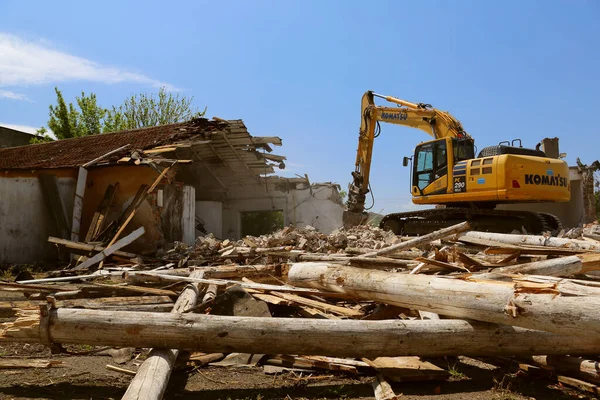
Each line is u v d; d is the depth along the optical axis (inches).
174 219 615.8
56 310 169.9
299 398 151.9
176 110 1496.1
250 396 153.9
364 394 154.9
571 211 856.3
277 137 746.8
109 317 164.4
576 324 133.2
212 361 183.0
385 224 677.9
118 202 602.9
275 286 229.1
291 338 159.0
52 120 1429.6
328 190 931.3
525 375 170.4
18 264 579.2
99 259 483.5
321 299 228.1
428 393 156.1
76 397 151.5
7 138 1221.7
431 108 668.7
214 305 204.4
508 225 589.6
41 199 624.1
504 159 551.2
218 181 917.8
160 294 257.1
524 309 144.0
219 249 500.4
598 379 153.6
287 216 933.2
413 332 161.2
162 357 156.4
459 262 246.8
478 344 162.1
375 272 196.4
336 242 478.3
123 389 159.5
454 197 599.8
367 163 712.4
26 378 168.4
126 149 644.1
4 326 173.0
